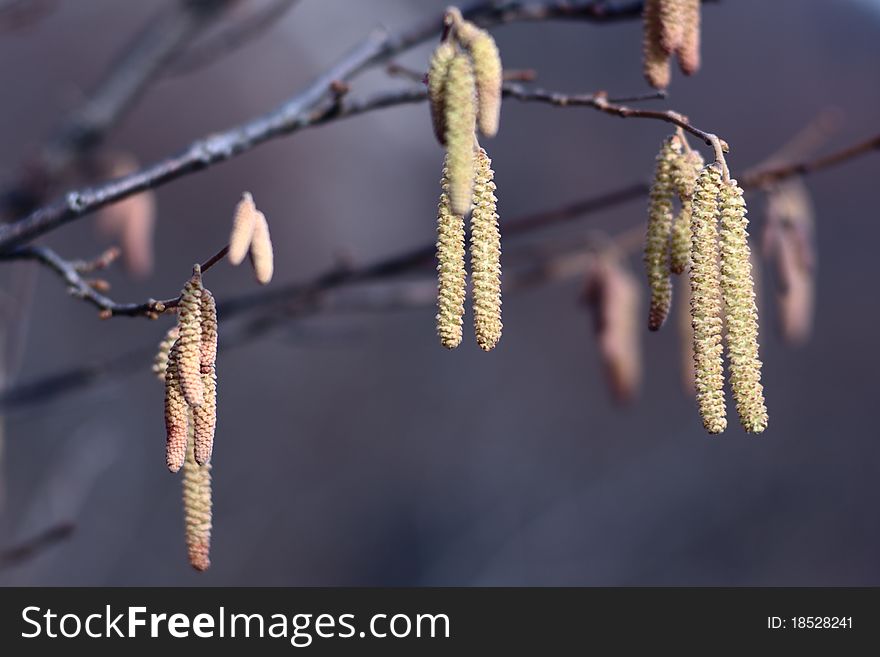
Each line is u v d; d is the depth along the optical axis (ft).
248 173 46.83
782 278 11.31
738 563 42.91
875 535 43.73
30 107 40.57
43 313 36.83
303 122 9.67
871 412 47.32
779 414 46.75
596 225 52.21
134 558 32.35
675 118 7.35
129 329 37.73
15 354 13.61
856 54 62.13
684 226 7.23
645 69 8.05
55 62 41.34
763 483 44.65
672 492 43.91
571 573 41.34
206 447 6.68
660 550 42.63
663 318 7.32
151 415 33.86
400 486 42.78
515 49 54.34
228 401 41.14
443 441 44.27
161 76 16.14
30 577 18.20
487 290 6.55
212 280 43.78
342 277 12.58
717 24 61.52
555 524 42.91
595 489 44.14
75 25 41.81
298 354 43.24
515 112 53.57
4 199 15.49
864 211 53.93
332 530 40.70
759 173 11.11
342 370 43.73
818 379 48.70
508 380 46.60
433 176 53.31
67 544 28.48
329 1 49.96
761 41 61.72
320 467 41.78
